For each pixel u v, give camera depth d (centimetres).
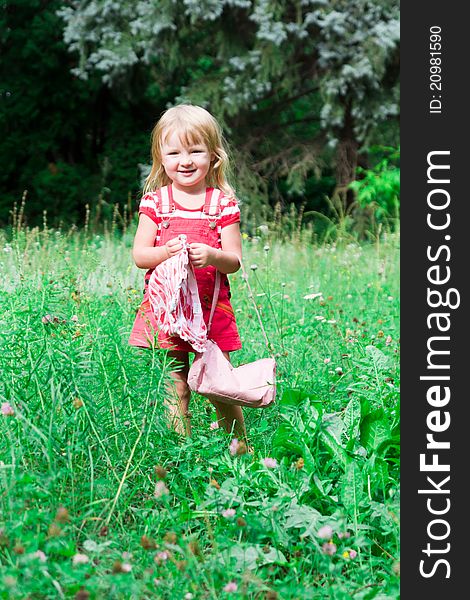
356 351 529
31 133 2311
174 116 411
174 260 378
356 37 1781
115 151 2319
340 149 2056
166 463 355
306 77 2050
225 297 411
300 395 362
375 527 321
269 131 2120
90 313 476
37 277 505
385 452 354
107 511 311
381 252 1034
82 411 336
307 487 321
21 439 320
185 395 413
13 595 238
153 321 403
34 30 2169
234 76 1897
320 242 1334
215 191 421
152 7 1770
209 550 300
